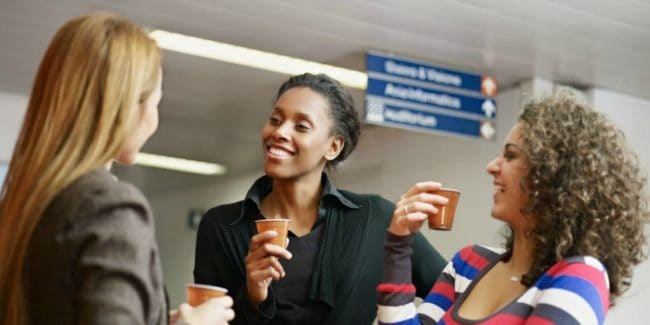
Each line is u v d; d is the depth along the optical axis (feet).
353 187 28.25
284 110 8.27
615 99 21.91
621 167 6.31
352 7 16.92
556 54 19.43
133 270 4.69
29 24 18.74
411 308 6.45
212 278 8.38
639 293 21.30
